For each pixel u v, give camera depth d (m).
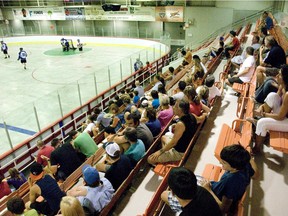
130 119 5.22
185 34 32.22
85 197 3.88
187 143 4.61
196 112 5.45
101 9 34.28
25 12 37.94
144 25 35.81
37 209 4.51
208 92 6.25
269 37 6.29
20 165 10.34
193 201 2.41
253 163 3.38
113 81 18.44
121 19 33.97
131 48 32.31
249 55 7.38
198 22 30.81
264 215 3.57
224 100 7.53
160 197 3.84
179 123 4.43
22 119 13.09
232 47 12.01
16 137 11.92
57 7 36.12
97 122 8.79
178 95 7.04
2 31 38.88
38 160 7.44
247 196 3.89
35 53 31.14
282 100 4.44
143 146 4.92
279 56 6.12
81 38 35.53
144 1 33.81
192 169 4.83
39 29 40.66
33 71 23.83
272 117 4.24
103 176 4.93
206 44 23.80
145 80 18.69
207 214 2.38
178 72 13.16
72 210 2.90
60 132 12.24
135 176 5.12
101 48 33.00
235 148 2.78
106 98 14.62
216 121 6.43
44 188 4.34
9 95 18.33
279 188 4.00
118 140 5.00
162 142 5.37
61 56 29.30
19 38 36.06
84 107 13.87
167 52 24.55
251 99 5.38
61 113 12.33
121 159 4.43
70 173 5.82
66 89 15.97
